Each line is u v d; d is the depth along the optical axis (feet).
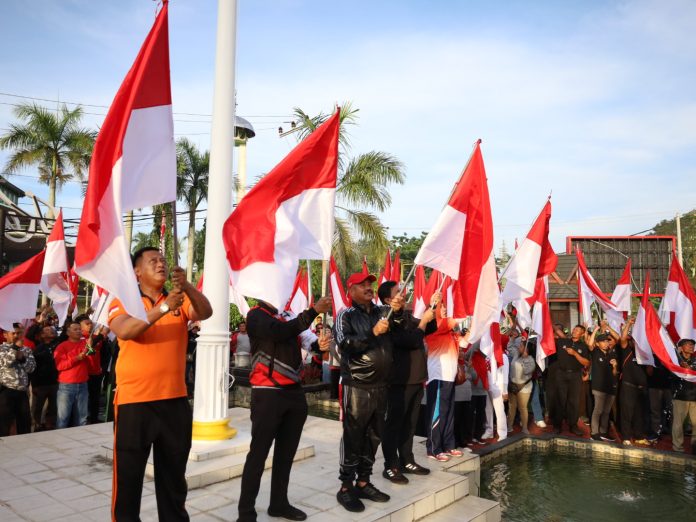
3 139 67.72
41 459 18.39
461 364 25.07
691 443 28.04
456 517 15.15
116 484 9.70
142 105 12.34
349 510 13.79
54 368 27.99
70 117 70.28
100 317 18.98
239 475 16.57
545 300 31.53
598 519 19.26
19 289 25.41
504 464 26.32
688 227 143.13
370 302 15.08
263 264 13.80
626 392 29.55
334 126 15.58
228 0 19.31
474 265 17.81
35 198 66.28
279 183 14.61
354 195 56.59
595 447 28.50
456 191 16.93
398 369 16.60
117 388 9.85
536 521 19.02
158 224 64.69
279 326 12.41
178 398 10.21
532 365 31.01
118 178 10.94
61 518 13.26
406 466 17.16
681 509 20.18
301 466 17.95
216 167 18.86
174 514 10.27
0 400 22.84
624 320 36.42
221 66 19.11
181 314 10.34
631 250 101.35
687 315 32.48
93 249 10.12
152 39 12.42
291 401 12.91
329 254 15.19
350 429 14.14
